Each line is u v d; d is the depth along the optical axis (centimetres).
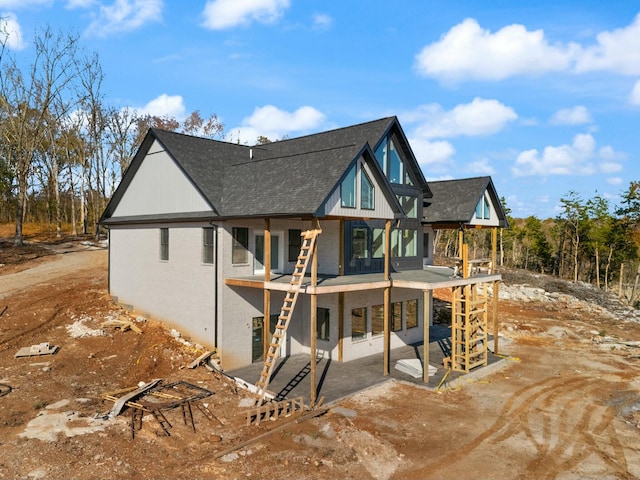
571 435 1188
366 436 1125
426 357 1562
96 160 4691
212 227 1698
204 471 923
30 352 1564
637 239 4822
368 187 1588
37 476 863
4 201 5278
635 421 1294
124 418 1135
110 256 2302
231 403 1291
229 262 1670
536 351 2094
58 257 3275
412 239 2220
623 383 1633
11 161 4956
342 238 1823
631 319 3086
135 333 1805
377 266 2005
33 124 4338
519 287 3834
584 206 5166
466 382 1598
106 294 2328
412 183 2192
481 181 2183
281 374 1611
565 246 5553
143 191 2073
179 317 1853
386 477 946
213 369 1573
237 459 977
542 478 966
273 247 1836
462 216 2067
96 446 983
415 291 2189
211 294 1695
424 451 1070
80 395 1266
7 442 976
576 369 1809
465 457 1048
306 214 1365
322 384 1509
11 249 3384
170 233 1895
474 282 1783
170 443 1030
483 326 1802
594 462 1044
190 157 1880
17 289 2361
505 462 1031
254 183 1700
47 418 1096
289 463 973
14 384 1306
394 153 2098
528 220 6081
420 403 1381
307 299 1902
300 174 1572
